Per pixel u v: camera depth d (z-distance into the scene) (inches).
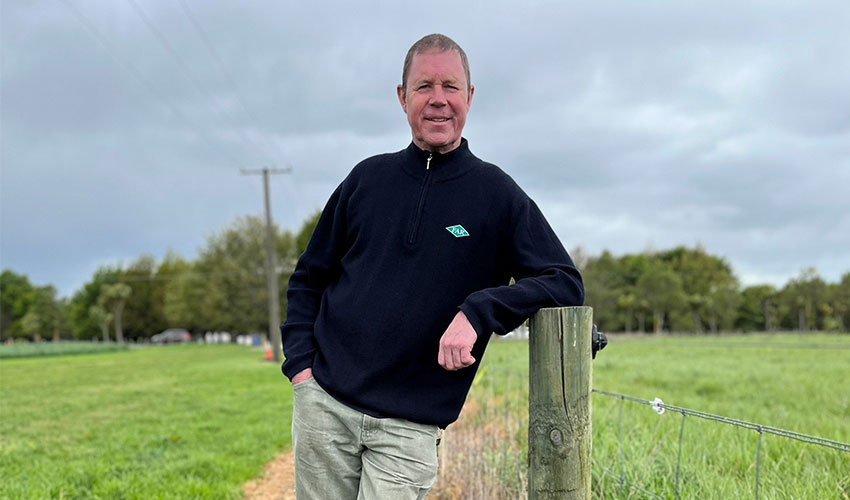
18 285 3718.0
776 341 1360.7
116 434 272.5
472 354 73.4
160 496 168.4
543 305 67.9
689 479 130.3
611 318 2166.6
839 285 2315.5
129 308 2866.6
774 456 161.5
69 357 1323.8
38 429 294.8
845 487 129.2
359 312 73.5
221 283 1910.7
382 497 72.0
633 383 390.9
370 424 72.7
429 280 72.2
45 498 168.7
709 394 346.9
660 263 2518.5
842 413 267.4
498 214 73.3
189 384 522.9
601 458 147.6
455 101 73.1
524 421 191.0
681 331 2331.4
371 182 77.4
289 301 83.4
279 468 209.8
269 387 476.1
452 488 161.0
